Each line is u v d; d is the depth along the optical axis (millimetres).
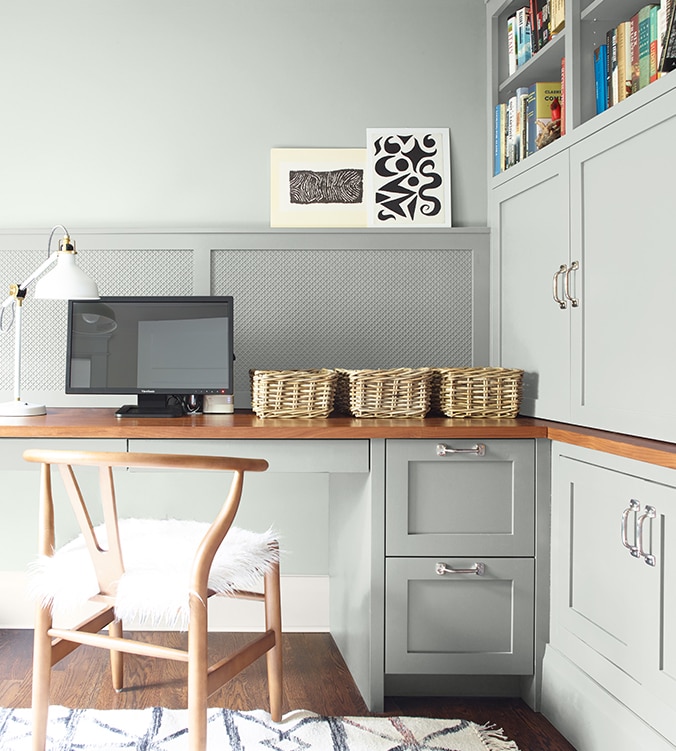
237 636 2725
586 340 2072
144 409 2500
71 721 2021
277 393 2371
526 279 2488
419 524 2150
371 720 2068
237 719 2043
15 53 2785
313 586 2814
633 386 1841
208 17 2822
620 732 1739
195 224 2816
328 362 2803
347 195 2828
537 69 2568
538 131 2479
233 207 2824
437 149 2861
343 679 2365
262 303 2789
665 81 1687
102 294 2770
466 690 2275
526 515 2162
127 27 2812
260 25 2830
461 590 2154
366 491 2176
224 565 1771
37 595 1764
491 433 2125
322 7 2842
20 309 2504
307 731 1988
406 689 2268
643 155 1792
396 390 2389
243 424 2172
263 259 2787
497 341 2742
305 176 2826
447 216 2836
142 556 1792
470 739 1964
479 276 2811
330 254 2797
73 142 2797
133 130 2811
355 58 2854
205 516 2795
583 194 2080
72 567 1760
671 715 1580
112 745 1899
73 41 2799
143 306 2553
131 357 2537
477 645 2158
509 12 2820
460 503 2156
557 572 2115
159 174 2816
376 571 2131
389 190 2838
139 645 1689
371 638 2129
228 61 2826
